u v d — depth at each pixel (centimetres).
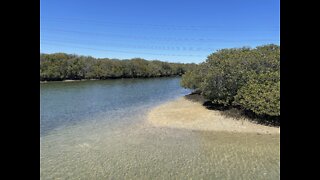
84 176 694
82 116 1523
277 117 1229
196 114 1493
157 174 702
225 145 950
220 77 1543
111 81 4681
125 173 712
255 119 1298
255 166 747
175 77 6175
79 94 2656
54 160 816
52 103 2041
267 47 1808
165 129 1192
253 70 1470
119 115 1541
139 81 4741
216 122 1289
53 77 4488
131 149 916
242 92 1396
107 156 848
